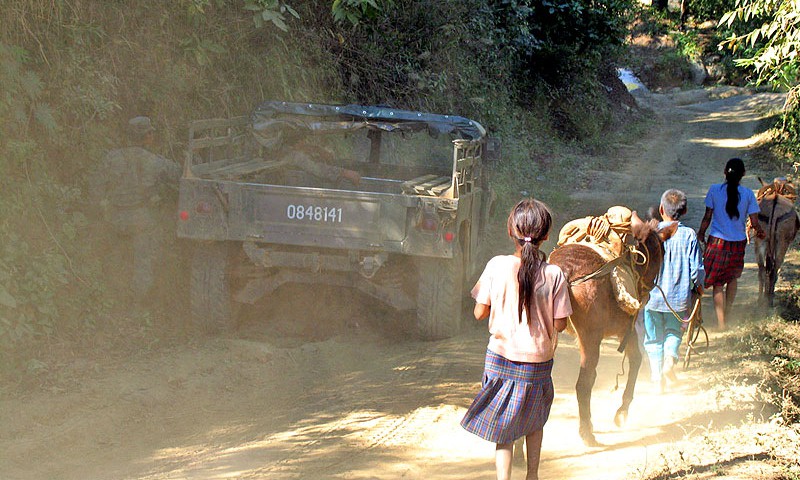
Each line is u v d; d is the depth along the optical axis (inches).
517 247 174.7
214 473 194.9
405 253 303.7
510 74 961.5
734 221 351.6
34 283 289.0
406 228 303.3
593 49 1138.0
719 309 355.6
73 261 319.0
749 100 1689.2
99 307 316.5
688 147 1156.5
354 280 315.3
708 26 2207.2
